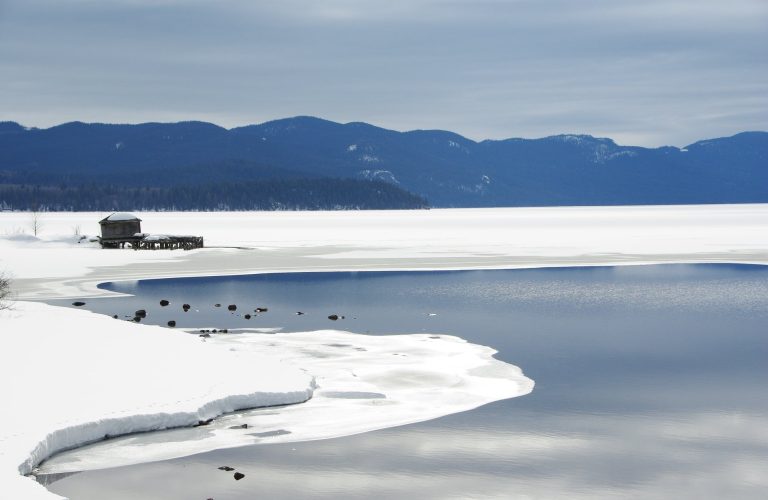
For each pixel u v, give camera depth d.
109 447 18.98
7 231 120.31
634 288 48.88
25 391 21.14
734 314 38.88
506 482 17.59
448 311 39.84
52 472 17.58
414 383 24.92
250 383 22.78
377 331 34.00
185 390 21.81
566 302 43.00
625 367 27.31
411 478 17.77
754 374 26.39
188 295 46.00
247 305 42.00
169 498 16.55
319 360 27.84
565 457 18.94
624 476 17.89
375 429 20.64
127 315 38.16
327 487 17.27
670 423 21.30
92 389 21.52
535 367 27.19
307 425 20.83
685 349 30.30
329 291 47.91
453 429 20.70
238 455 18.81
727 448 19.53
